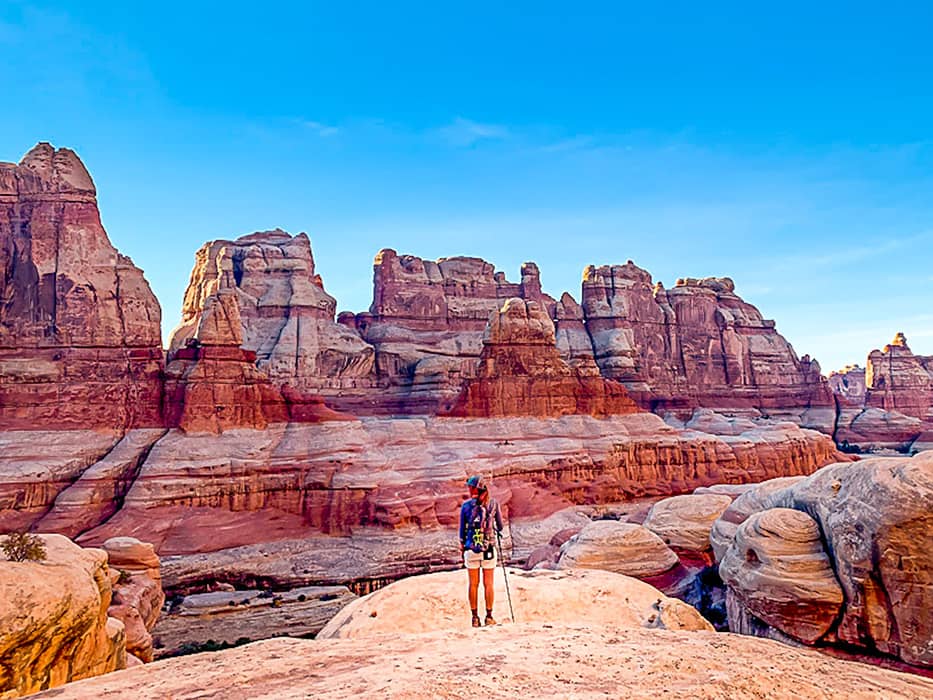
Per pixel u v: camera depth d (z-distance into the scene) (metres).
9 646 11.54
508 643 8.23
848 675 7.57
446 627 12.31
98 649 15.71
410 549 48.38
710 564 39.69
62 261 56.25
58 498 47.28
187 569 43.62
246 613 39.22
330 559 47.28
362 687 6.32
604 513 62.94
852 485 22.56
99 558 16.62
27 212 56.78
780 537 24.22
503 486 60.75
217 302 58.72
